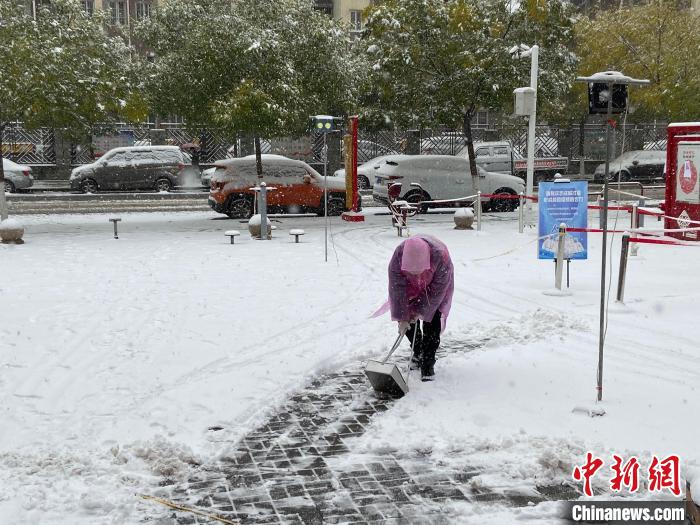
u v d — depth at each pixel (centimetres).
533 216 2192
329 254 1450
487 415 580
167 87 2544
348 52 2622
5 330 847
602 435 537
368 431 558
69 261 1362
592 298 990
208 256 1426
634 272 1195
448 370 697
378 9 2116
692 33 2552
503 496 456
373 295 1044
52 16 1873
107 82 1809
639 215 1642
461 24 2031
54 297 1030
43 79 1705
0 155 1714
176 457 505
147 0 4247
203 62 2100
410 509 442
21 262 1350
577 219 1034
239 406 607
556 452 507
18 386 655
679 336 800
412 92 2141
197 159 3469
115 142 3519
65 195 2691
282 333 837
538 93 2066
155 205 2484
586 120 3856
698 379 661
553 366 702
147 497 455
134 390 647
